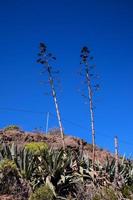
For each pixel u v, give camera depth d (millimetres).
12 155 17000
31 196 14828
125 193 14711
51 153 16625
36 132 30281
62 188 15852
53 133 30781
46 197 14805
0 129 30422
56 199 15109
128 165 18531
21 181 15719
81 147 24750
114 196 14594
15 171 15781
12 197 14914
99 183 16016
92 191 15148
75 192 15789
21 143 24594
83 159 17641
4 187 15203
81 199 15070
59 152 16828
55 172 15922
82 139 27859
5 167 15641
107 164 17438
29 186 15555
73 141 26422
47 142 26141
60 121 22609
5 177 15461
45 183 15625
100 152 25453
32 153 17438
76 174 16484
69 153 17547
